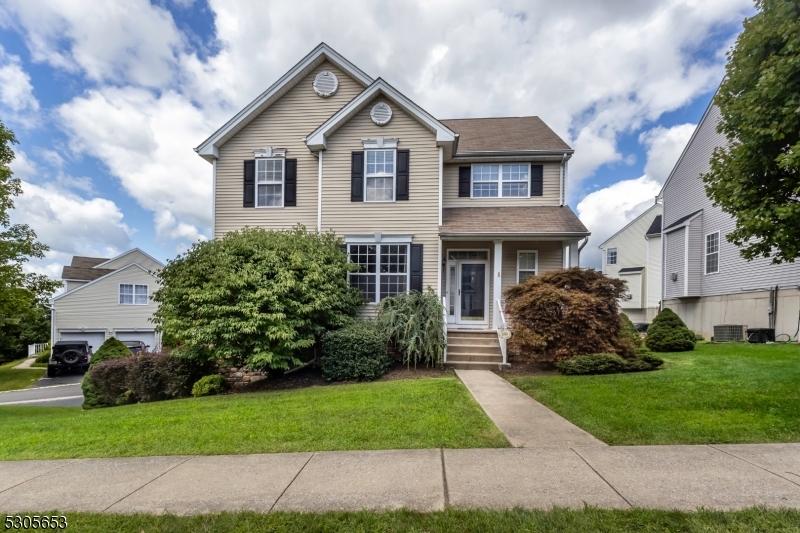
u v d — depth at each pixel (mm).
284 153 12180
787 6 4621
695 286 15734
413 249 11195
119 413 6625
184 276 8852
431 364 9820
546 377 8172
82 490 3521
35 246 15023
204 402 7152
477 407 5914
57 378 20328
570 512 2836
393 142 11438
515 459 3932
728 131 5766
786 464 3676
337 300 9797
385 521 2803
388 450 4262
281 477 3648
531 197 12852
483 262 12578
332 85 12312
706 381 6883
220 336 8617
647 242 25359
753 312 12961
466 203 13078
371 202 11445
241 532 2736
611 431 4734
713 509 2863
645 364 8391
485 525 2709
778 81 4609
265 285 8773
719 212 14648
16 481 3754
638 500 3035
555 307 9125
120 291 24984
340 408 5957
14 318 15812
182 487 3514
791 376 6875
